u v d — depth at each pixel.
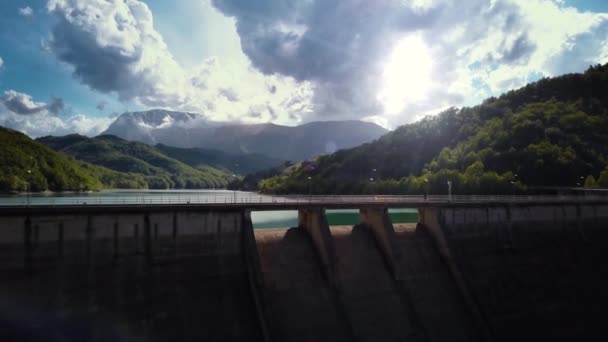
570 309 58.16
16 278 28.98
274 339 35.66
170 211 35.66
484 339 48.84
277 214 124.81
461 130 183.25
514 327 51.66
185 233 36.28
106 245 32.53
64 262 30.78
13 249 29.16
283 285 41.00
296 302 40.41
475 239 57.81
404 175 178.00
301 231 47.56
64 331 29.31
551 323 55.03
